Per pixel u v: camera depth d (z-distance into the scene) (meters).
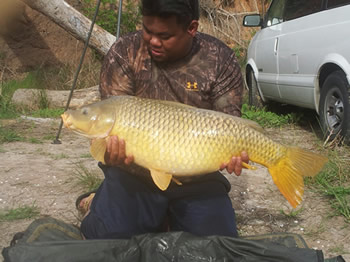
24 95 4.18
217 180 1.38
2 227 1.74
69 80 4.84
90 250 1.18
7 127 3.35
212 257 1.21
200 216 1.33
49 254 1.15
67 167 2.41
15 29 5.23
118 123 1.13
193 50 1.32
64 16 4.20
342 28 2.69
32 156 2.61
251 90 4.09
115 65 1.34
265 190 2.20
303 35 3.10
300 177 1.19
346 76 2.68
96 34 4.28
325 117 2.95
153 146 1.13
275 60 3.52
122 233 1.30
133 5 5.39
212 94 1.35
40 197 2.02
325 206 2.01
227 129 1.15
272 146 1.18
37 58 5.25
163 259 1.20
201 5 6.15
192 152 1.13
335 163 2.40
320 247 1.69
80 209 1.62
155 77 1.33
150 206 1.32
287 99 3.49
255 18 3.89
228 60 1.34
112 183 1.32
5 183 2.16
